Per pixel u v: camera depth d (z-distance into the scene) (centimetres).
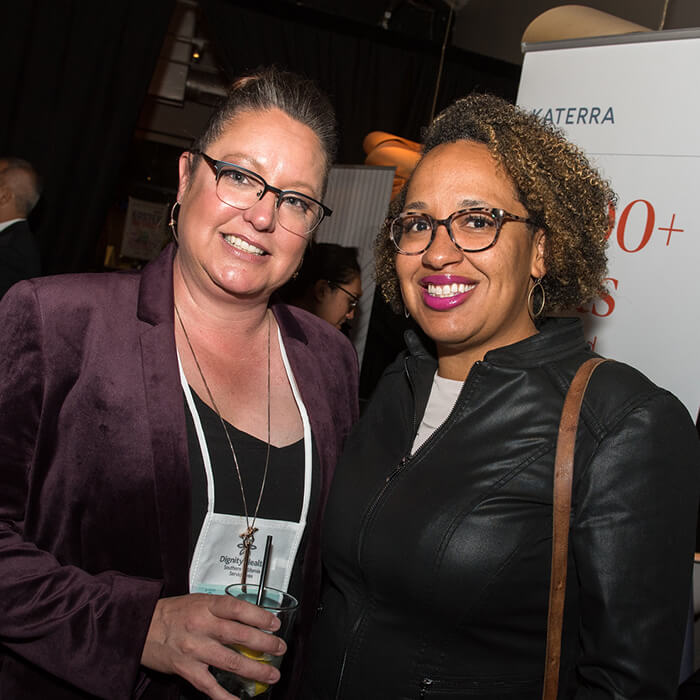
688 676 195
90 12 470
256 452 135
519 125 125
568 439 107
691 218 191
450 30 620
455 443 118
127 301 133
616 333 200
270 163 128
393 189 353
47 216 470
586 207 126
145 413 124
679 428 105
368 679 115
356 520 122
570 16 233
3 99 456
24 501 123
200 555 125
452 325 121
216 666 106
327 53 539
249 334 145
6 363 121
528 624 111
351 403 161
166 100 616
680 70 195
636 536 100
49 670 112
